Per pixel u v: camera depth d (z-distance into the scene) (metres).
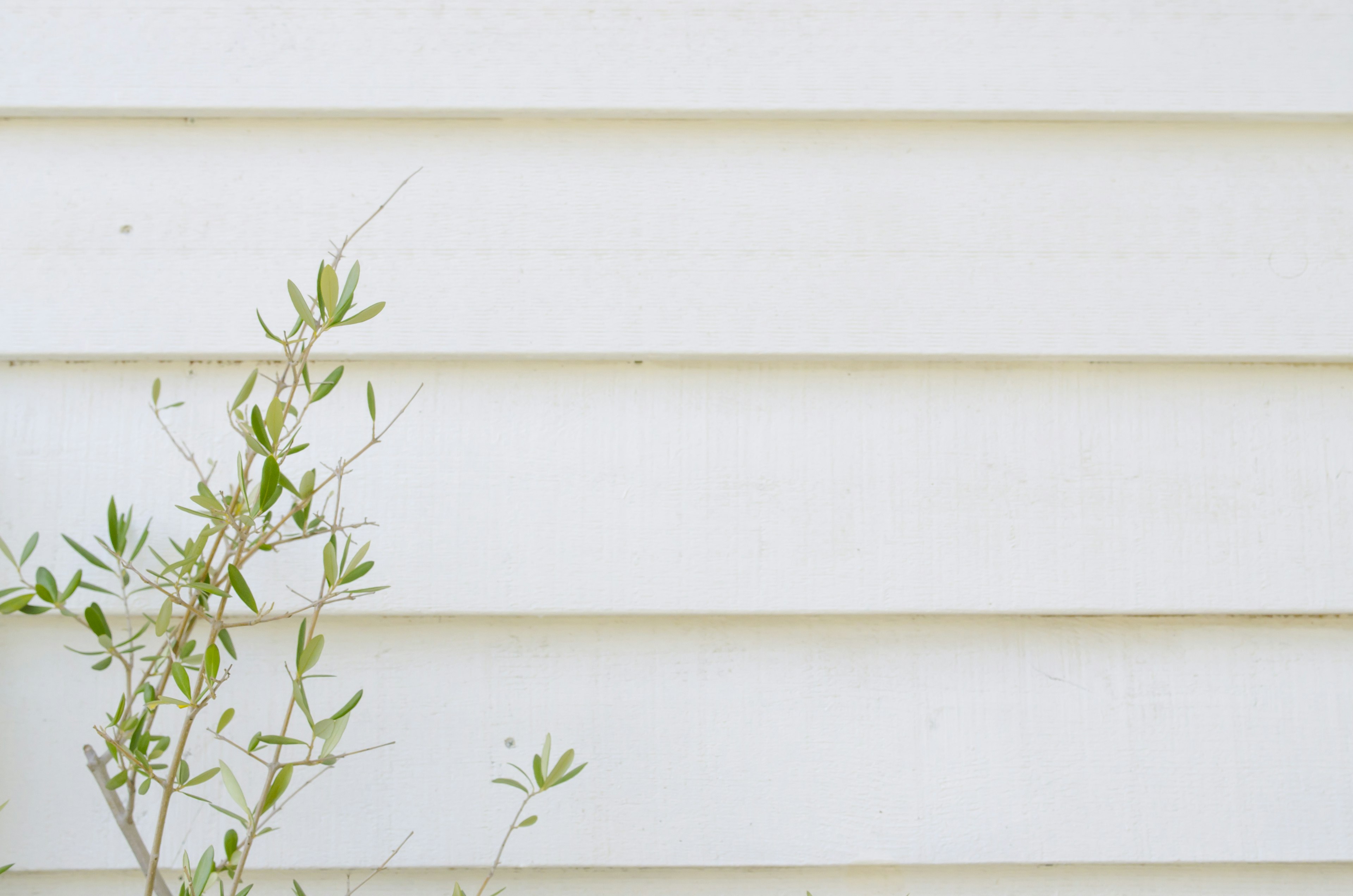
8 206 0.90
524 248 0.92
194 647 0.80
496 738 0.89
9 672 0.88
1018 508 0.91
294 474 0.89
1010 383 0.92
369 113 0.92
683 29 0.93
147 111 0.91
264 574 0.88
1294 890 0.90
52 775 0.87
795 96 0.92
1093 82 0.93
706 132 0.94
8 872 0.87
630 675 0.90
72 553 0.88
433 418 0.91
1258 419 0.92
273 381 0.72
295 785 0.88
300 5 0.92
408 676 0.89
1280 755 0.89
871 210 0.93
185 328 0.90
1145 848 0.88
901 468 0.91
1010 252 0.93
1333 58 0.93
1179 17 0.93
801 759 0.90
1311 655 0.91
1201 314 0.92
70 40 0.91
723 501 0.91
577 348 0.91
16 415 0.90
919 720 0.90
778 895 0.90
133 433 0.90
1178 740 0.90
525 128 0.93
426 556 0.89
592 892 0.90
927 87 0.93
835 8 0.93
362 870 0.88
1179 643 0.91
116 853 0.87
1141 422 0.92
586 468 0.91
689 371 0.92
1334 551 0.90
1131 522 0.91
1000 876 0.90
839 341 0.91
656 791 0.89
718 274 0.92
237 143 0.92
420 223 0.92
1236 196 0.93
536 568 0.90
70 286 0.90
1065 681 0.90
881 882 0.90
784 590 0.90
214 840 0.87
